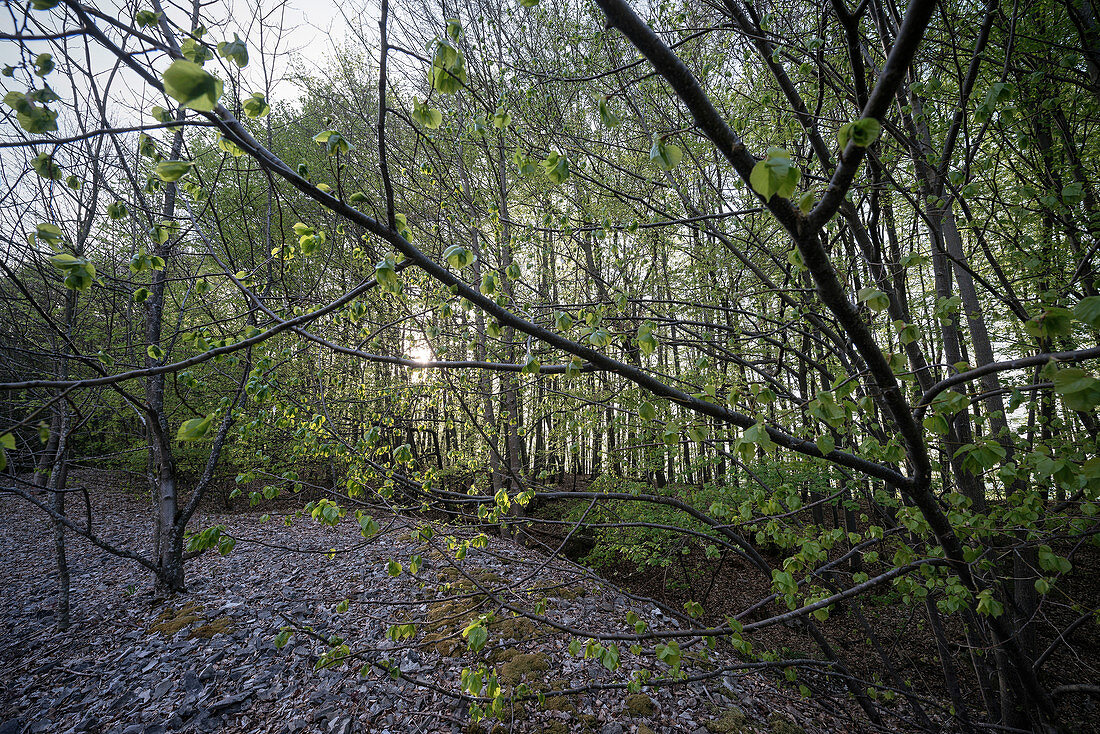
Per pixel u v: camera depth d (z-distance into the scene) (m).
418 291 4.44
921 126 3.37
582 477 14.12
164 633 5.19
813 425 2.80
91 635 5.21
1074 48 2.88
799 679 3.63
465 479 9.55
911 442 1.75
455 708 4.26
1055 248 3.37
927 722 3.90
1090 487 1.33
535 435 10.55
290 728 3.97
